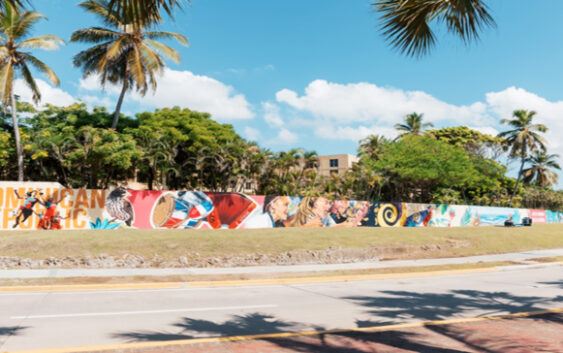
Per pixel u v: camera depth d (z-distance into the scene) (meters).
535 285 13.07
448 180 51.31
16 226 22.78
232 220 28.12
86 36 33.75
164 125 40.66
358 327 7.28
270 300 9.97
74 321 7.46
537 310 9.09
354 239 22.66
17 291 10.58
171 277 12.84
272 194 49.84
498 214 49.31
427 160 50.97
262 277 13.38
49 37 30.81
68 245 16.69
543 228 39.50
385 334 6.69
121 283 11.61
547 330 6.97
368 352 5.66
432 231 28.95
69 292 10.60
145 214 25.53
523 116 63.22
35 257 15.24
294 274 14.23
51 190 23.56
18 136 31.22
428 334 6.69
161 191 26.09
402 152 52.25
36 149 32.88
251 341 6.21
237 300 9.91
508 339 6.34
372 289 11.92
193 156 42.69
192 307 8.95
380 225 36.47
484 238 26.62
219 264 15.91
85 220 24.14
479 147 77.00
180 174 42.22
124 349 5.68
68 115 37.06
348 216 34.34
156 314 8.17
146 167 39.44
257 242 19.83
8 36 29.23
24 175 38.31
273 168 49.66
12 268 13.76
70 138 33.56
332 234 23.83
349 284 12.94
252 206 29.05
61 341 6.15
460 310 8.98
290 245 19.94
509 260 19.89
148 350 5.64
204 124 43.22
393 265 17.17
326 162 72.25
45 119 37.72
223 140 43.88
